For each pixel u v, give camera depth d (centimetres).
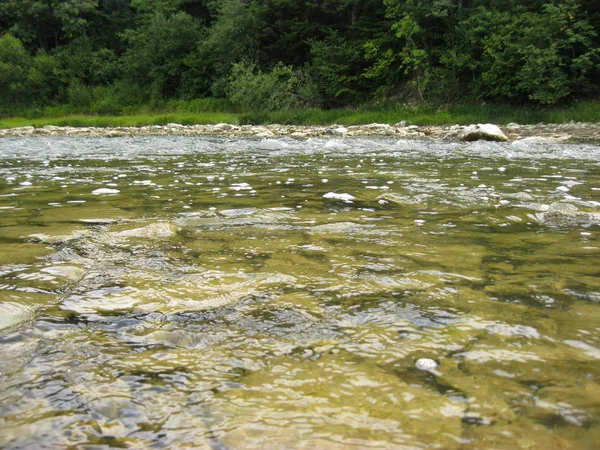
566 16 1848
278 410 94
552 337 124
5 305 144
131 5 3581
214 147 1056
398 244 219
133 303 149
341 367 110
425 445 83
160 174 539
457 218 279
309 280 170
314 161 700
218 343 123
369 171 551
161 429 88
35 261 192
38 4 3509
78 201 348
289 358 115
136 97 3170
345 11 2725
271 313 141
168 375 107
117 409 94
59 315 139
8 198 366
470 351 117
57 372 108
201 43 3091
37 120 2764
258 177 499
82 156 839
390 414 92
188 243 222
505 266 185
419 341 123
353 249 211
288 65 2853
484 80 2012
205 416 92
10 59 3341
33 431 87
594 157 742
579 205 311
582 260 193
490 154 812
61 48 3662
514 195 363
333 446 83
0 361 112
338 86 2573
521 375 106
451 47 2280
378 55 2491
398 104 2395
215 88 2873
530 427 88
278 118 2252
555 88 1809
